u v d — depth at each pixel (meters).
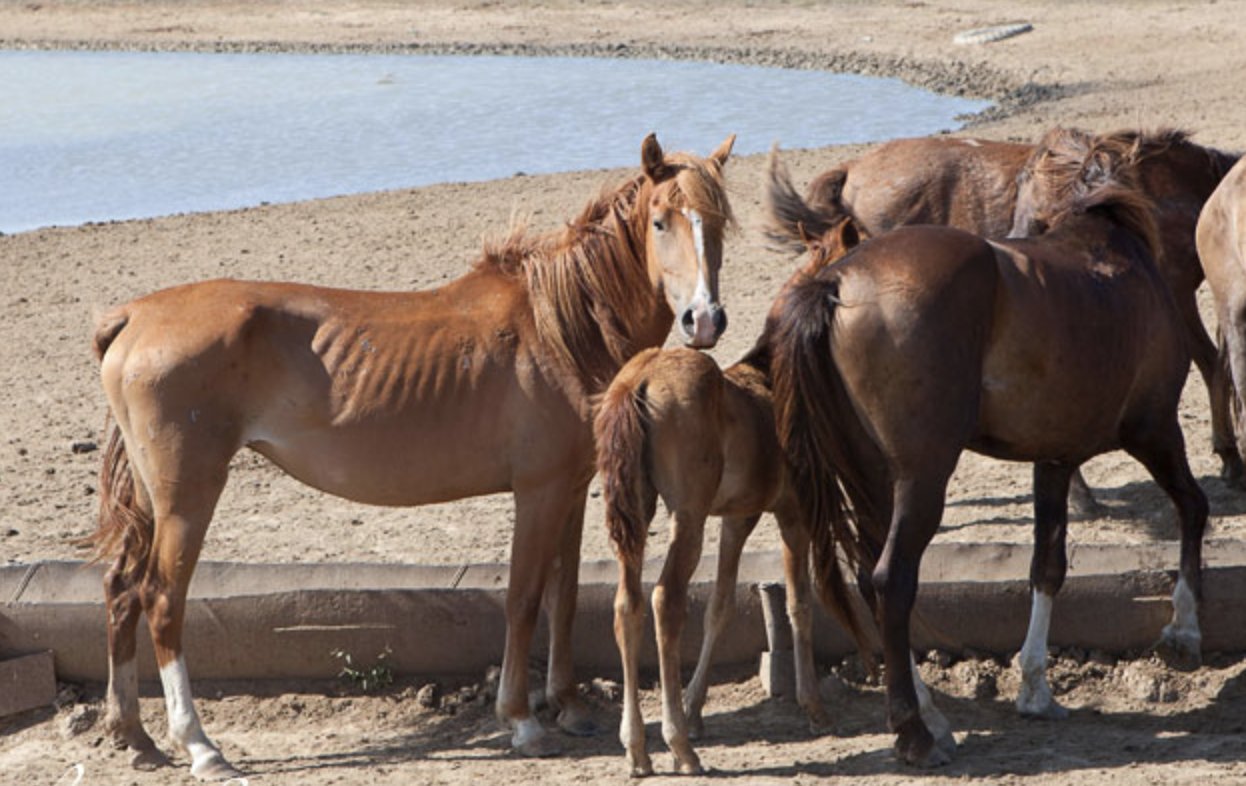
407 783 8.96
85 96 39.72
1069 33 42.00
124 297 20.36
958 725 9.84
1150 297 9.66
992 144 13.20
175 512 9.22
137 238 23.80
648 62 43.62
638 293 9.65
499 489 9.62
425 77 41.91
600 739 9.77
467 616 10.41
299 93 39.56
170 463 9.16
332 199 26.16
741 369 9.46
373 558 11.98
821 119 33.41
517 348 9.44
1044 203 10.62
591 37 47.44
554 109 36.06
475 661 10.47
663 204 9.32
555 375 9.42
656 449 8.65
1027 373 9.08
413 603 10.40
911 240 8.91
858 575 9.43
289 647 10.39
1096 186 10.07
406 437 9.35
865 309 8.74
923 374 8.68
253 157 31.36
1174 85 33.72
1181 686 10.12
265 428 9.36
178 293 9.52
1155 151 12.47
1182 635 10.16
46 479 13.98
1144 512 12.59
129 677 9.58
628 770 8.95
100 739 9.90
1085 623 10.41
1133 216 9.83
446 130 33.75
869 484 9.09
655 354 8.77
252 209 25.67
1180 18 42.53
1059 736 9.48
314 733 10.11
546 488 9.45
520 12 51.88
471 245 22.22
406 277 20.53
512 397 9.38
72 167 30.78
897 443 8.80
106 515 9.68
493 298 9.60
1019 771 8.77
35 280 21.53
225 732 10.15
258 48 48.47
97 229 24.55
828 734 9.67
